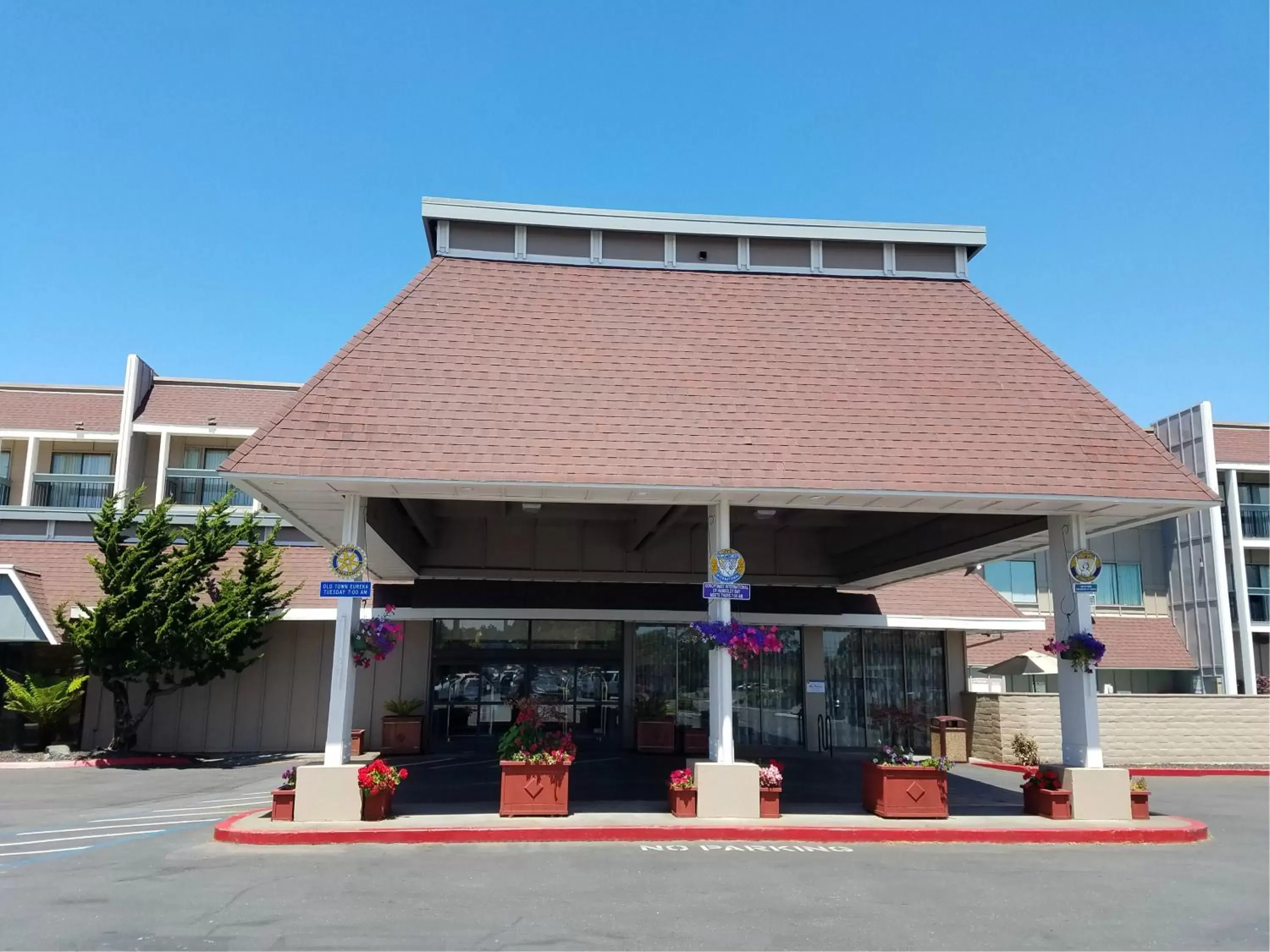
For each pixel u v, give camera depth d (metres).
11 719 21.25
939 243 15.05
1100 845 11.25
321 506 13.14
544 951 6.70
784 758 22.06
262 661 23.09
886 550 19.20
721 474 11.73
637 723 22.19
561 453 11.74
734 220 14.81
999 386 13.35
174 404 32.31
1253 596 34.16
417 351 12.65
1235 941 7.24
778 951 6.80
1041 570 34.34
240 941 6.80
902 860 10.17
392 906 7.85
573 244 14.48
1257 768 19.89
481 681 22.91
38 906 7.82
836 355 13.57
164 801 15.00
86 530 23.92
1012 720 20.95
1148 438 12.88
